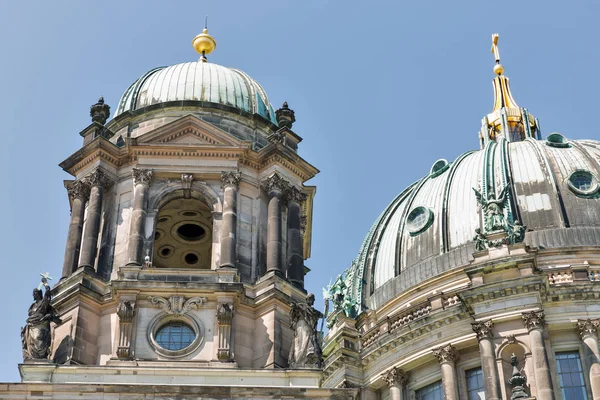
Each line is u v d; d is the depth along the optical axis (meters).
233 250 70.00
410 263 115.25
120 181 73.94
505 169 116.56
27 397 59.91
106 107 78.06
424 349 103.44
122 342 65.00
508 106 142.75
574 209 111.19
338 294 116.25
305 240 81.31
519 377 90.25
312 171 76.25
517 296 99.06
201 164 73.75
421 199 120.94
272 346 66.19
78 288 67.06
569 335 99.75
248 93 81.38
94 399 60.31
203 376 63.44
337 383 107.25
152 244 70.50
